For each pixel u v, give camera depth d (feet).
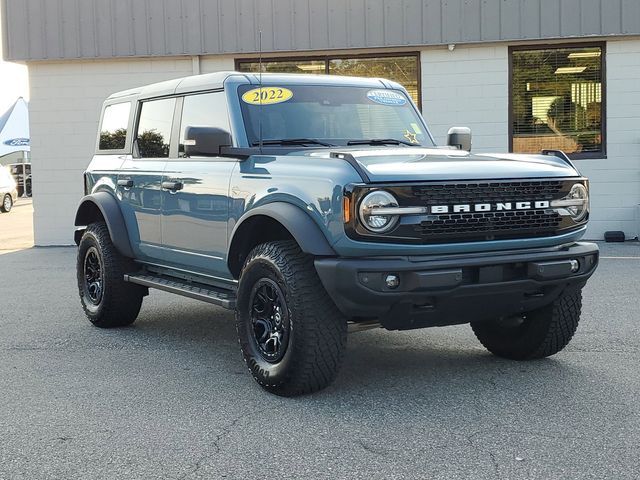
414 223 15.35
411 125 21.15
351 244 15.20
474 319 16.76
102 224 24.45
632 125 44.50
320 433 14.43
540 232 16.66
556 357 19.65
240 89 19.52
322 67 46.78
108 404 16.44
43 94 48.19
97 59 47.26
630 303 26.50
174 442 14.11
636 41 44.14
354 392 16.98
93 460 13.29
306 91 20.24
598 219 44.98
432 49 45.39
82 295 25.00
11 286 33.12
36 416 15.71
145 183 21.91
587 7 43.50
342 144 19.54
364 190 15.14
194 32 46.14
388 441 13.94
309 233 15.72
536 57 45.29
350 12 44.98
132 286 23.62
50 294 30.96
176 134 21.31
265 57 46.88
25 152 113.91
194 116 20.71
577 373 18.16
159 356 20.62
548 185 16.66
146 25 46.50
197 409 16.02
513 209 16.16
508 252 16.21
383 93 21.36
